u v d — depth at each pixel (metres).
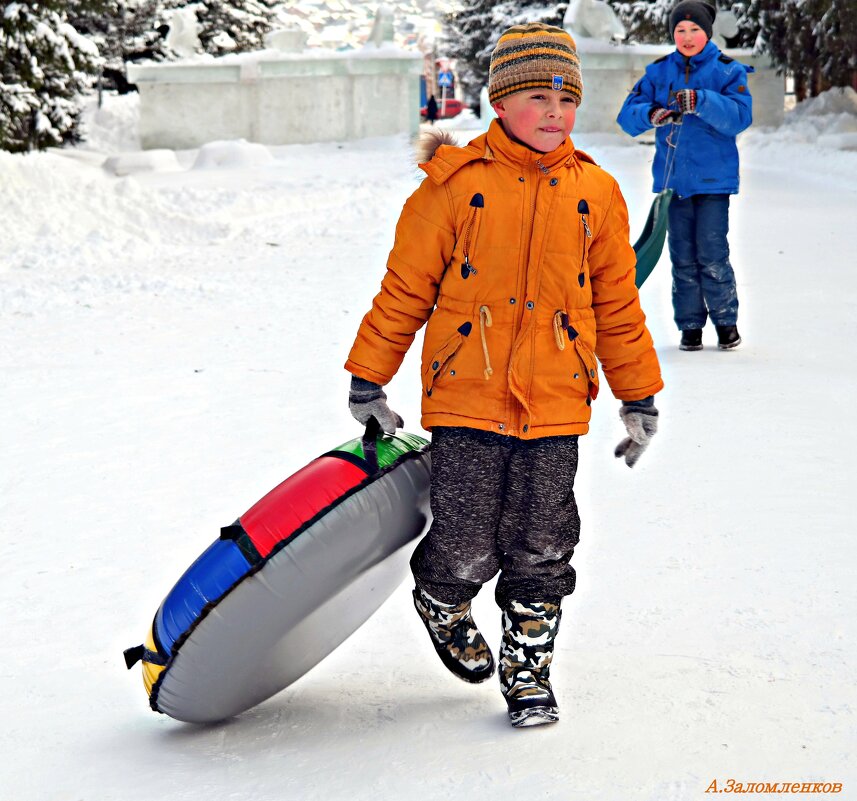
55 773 3.09
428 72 74.25
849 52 33.00
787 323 10.04
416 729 3.29
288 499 3.21
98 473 6.16
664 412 7.00
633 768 2.97
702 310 8.99
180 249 16.64
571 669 3.62
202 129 34.06
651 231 5.22
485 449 3.27
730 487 5.52
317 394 7.91
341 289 12.88
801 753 3.02
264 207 20.25
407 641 4.01
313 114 34.34
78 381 8.45
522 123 3.24
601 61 33.16
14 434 7.00
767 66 34.59
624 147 31.34
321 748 3.20
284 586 3.13
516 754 3.08
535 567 3.37
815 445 6.20
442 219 3.26
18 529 5.31
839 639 3.76
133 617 4.25
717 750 3.05
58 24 24.98
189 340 10.04
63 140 32.81
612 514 5.19
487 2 53.72
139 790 2.97
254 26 45.31
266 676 3.30
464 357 3.26
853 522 4.96
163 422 7.23
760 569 4.43
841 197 21.14
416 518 3.36
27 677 3.75
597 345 3.55
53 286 13.18
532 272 3.24
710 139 8.66
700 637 3.83
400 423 3.35
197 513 5.47
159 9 41.53
